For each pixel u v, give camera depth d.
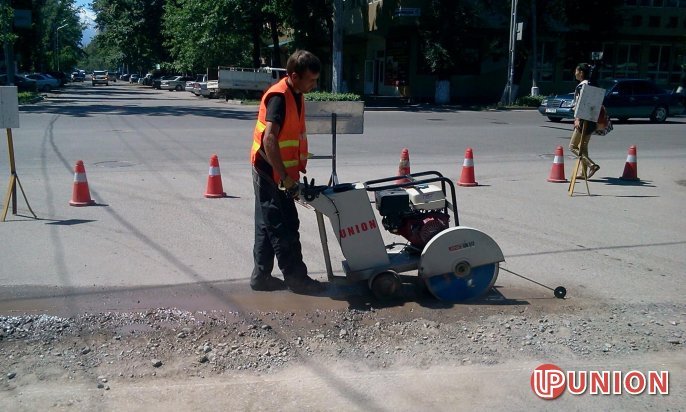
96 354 4.37
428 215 5.54
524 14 35.62
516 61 36.88
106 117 24.19
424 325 4.92
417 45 37.78
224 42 44.97
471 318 5.07
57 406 3.70
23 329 4.74
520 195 10.16
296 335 4.72
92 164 12.48
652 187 11.09
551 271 6.27
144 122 22.28
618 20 37.16
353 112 6.42
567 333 4.82
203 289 5.64
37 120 22.09
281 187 5.06
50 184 10.30
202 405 3.76
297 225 5.42
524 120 26.17
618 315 5.19
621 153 16.02
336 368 4.25
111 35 69.25
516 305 5.36
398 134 19.70
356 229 5.26
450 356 4.44
